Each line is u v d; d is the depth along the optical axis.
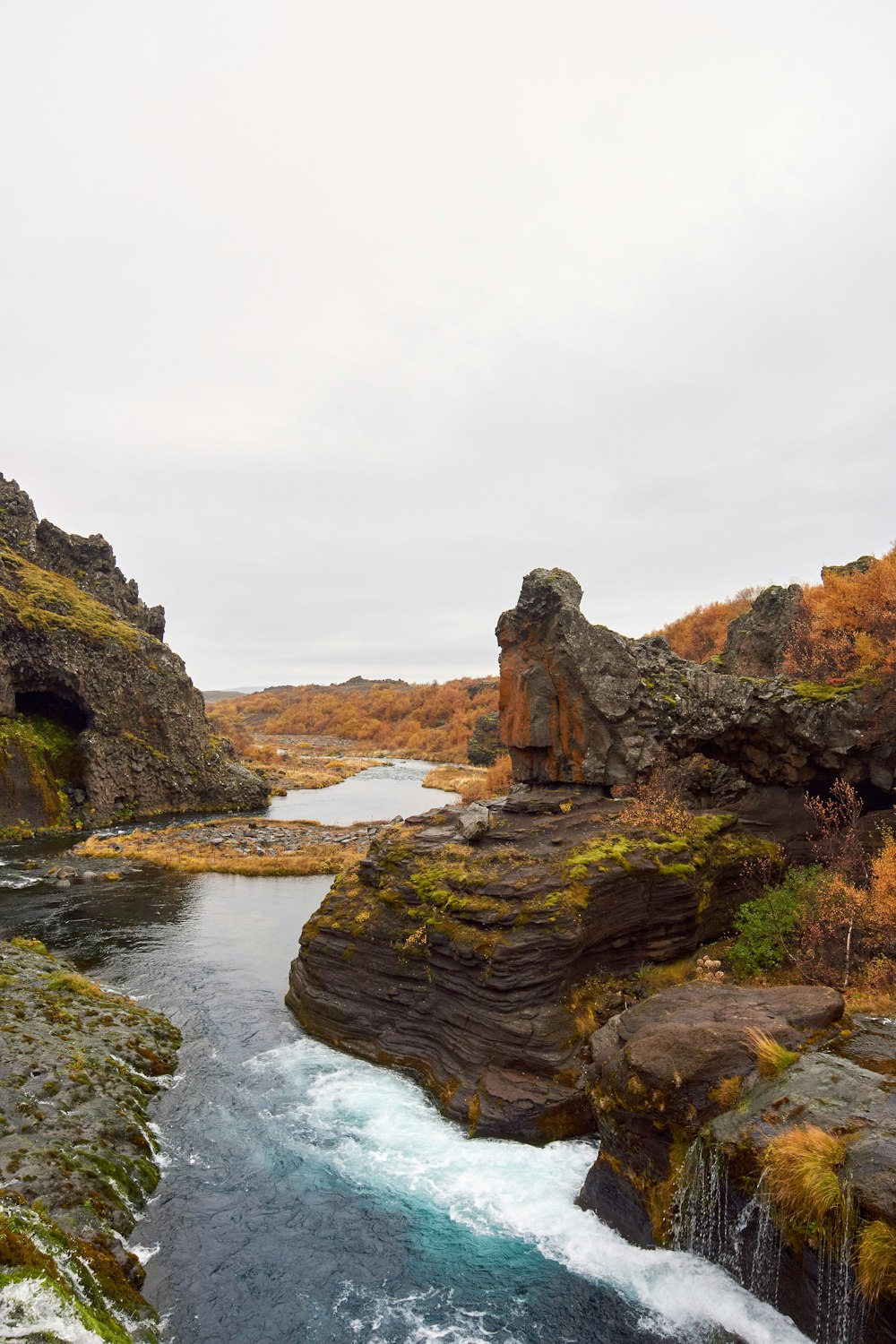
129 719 60.59
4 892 35.34
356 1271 11.83
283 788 82.38
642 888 18.48
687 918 19.19
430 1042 17.98
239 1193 13.69
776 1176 9.73
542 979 16.47
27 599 57.78
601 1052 13.86
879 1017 13.23
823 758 21.72
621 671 22.70
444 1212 13.18
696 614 63.00
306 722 199.38
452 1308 11.07
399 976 18.97
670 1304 10.67
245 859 42.50
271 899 34.91
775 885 21.56
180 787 63.53
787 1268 9.77
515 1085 15.57
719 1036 12.48
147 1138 14.91
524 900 17.42
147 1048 18.42
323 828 54.59
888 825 20.98
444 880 18.94
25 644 54.47
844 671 23.42
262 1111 16.39
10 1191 11.73
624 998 17.16
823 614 25.00
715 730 22.86
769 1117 10.56
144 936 28.81
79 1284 10.03
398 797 77.75
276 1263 11.97
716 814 22.47
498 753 105.94
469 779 87.88
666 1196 11.73
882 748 21.00
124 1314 10.31
